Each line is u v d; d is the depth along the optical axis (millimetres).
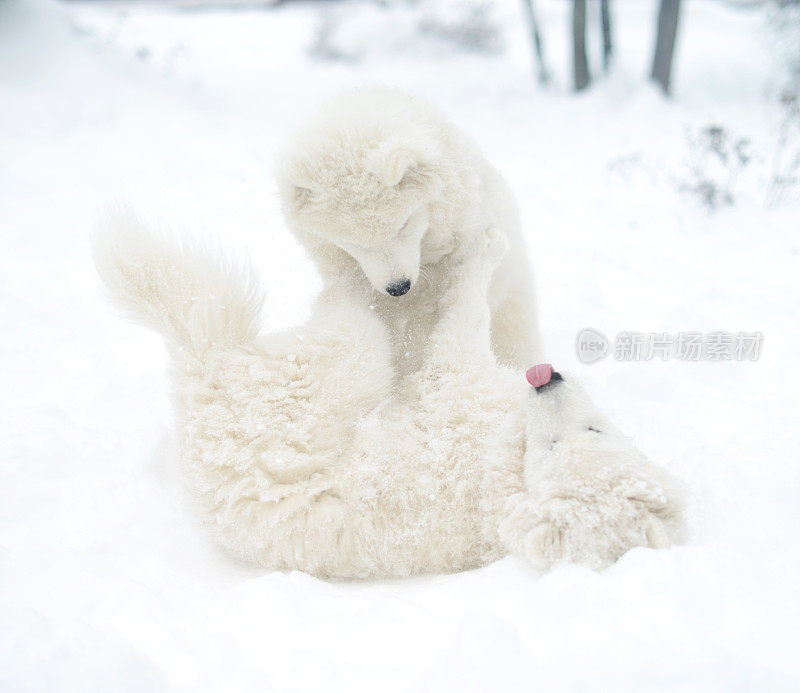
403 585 2943
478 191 3699
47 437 3775
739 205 7984
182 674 2193
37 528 3209
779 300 5754
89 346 5305
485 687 2045
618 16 22844
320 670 2182
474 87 15531
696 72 15414
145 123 11195
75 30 13352
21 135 10117
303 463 3004
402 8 23047
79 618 2414
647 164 9758
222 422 3000
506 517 2830
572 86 14859
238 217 7684
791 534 2789
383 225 3248
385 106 3492
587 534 2533
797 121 10555
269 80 16484
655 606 2242
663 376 4535
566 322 5582
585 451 2639
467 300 3529
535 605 2359
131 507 3406
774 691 1964
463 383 3238
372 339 3430
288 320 4371
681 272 6492
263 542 2982
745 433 3781
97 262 3182
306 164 3285
